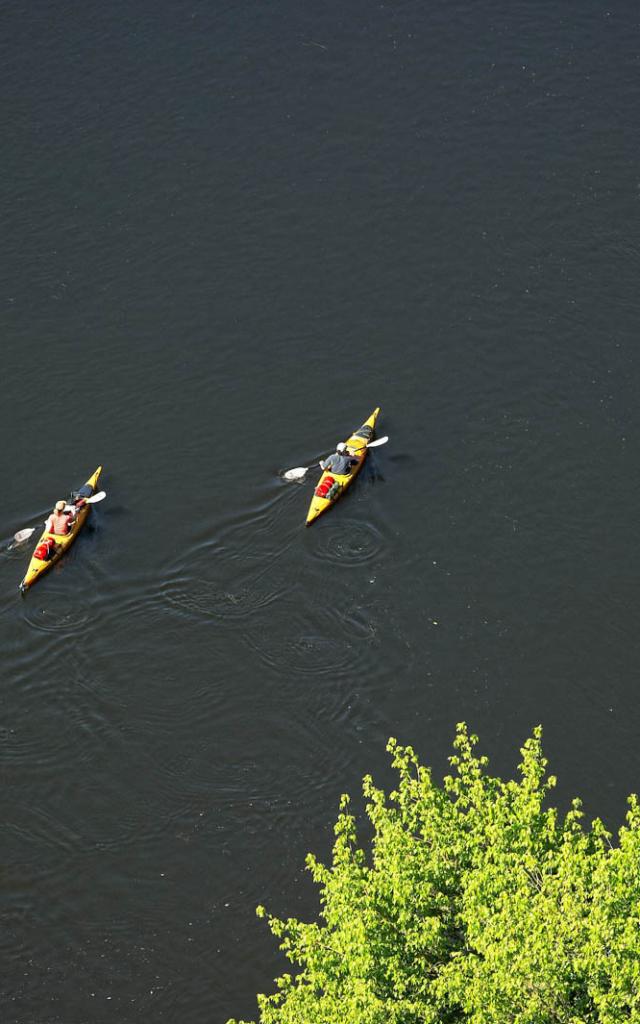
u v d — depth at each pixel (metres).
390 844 89.38
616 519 156.25
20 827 128.25
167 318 186.88
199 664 142.12
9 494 163.00
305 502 159.50
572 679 139.62
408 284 189.75
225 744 135.12
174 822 128.38
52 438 170.50
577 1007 79.94
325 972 88.62
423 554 152.75
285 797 130.38
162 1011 114.44
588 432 166.75
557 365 176.00
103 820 128.75
